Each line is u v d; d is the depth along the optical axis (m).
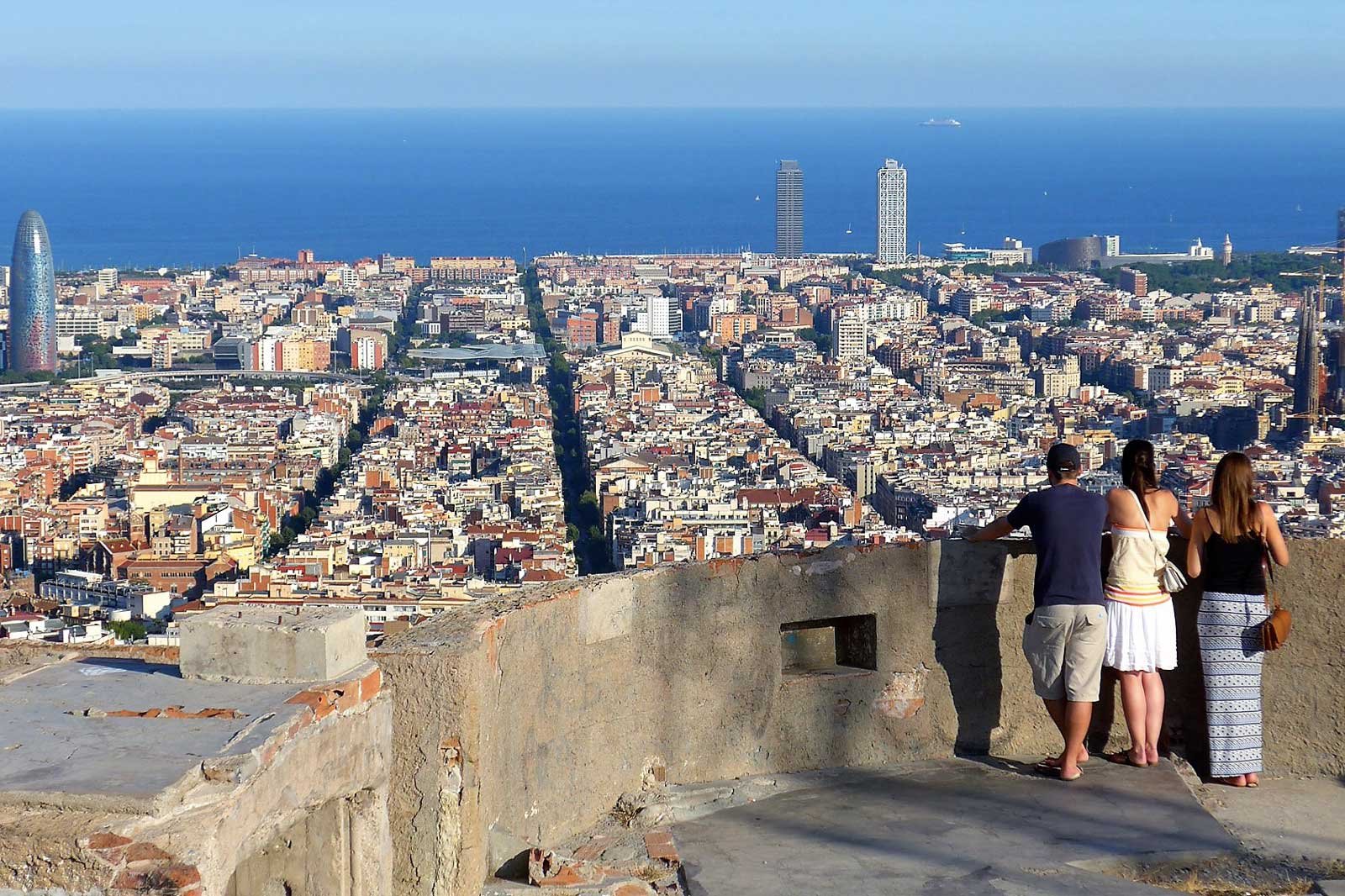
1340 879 10.37
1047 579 11.55
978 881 10.12
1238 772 11.80
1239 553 11.73
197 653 8.99
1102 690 12.24
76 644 9.82
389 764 9.23
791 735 11.73
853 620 12.15
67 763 7.82
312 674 8.84
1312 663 12.08
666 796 11.08
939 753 12.14
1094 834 10.80
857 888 9.98
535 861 9.79
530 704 10.23
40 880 7.29
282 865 8.70
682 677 11.27
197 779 7.76
